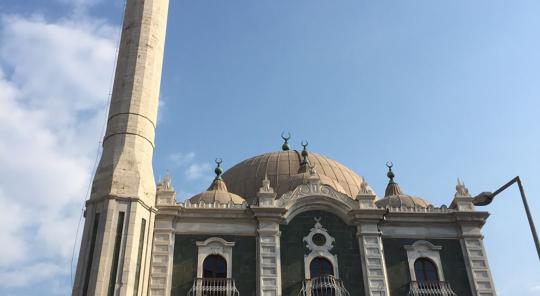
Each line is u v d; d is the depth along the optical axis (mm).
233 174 52688
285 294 34625
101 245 33312
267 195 37719
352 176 53281
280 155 53031
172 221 36594
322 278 34938
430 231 37594
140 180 36469
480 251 36844
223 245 36031
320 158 54250
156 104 42531
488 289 35500
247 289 34594
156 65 43750
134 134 38812
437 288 35406
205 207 37094
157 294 34000
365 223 37094
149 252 35188
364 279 35219
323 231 36969
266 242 35875
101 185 36125
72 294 32469
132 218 34719
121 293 32094
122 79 41688
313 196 37719
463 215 37781
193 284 34438
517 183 25891
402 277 35750
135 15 45156
